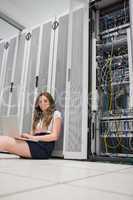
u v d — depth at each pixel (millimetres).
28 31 4422
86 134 2982
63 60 3633
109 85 3258
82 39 3391
